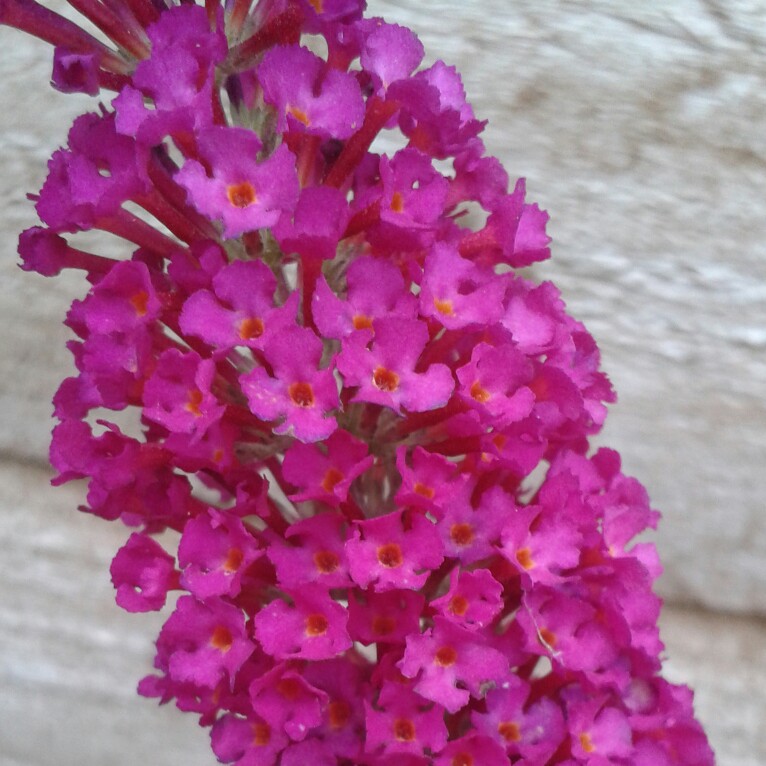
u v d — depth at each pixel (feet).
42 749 0.65
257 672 0.36
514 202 0.36
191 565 0.35
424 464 0.35
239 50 0.36
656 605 0.39
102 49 0.37
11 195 0.68
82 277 0.69
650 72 0.67
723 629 0.65
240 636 0.35
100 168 0.35
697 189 0.67
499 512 0.36
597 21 0.67
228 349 0.33
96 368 0.35
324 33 0.35
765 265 0.66
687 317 0.66
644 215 0.67
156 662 0.40
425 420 0.36
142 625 0.67
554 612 0.38
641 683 0.39
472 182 0.39
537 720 0.37
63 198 0.35
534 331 0.37
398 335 0.33
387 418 0.37
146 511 0.38
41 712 0.66
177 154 0.48
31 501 0.68
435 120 0.34
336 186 0.36
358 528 0.34
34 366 0.68
